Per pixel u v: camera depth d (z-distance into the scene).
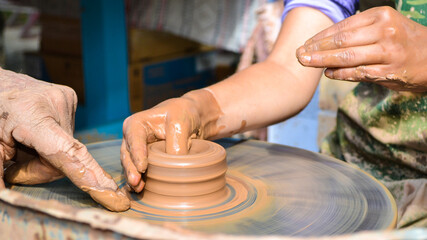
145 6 3.48
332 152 1.41
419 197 1.08
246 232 0.78
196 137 1.05
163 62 3.74
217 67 4.26
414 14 1.09
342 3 1.23
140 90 3.60
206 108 1.10
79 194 0.91
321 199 0.91
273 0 2.83
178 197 0.88
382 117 1.17
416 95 1.08
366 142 1.25
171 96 3.85
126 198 0.85
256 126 1.20
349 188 0.96
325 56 0.81
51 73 3.65
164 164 0.87
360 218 0.82
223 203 0.90
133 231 0.47
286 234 0.78
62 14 3.48
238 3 3.23
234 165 1.12
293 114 1.25
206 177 0.88
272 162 1.13
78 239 0.52
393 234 0.44
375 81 0.84
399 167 1.20
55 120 0.86
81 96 3.49
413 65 0.82
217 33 3.35
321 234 0.77
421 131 1.08
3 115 0.84
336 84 1.89
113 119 3.29
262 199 0.93
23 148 0.92
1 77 0.93
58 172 0.89
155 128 0.98
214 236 0.45
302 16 1.27
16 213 0.56
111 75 3.21
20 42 4.62
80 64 3.43
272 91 1.21
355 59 0.80
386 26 0.80
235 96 1.17
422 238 0.43
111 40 3.16
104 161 1.13
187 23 3.42
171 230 0.46
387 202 0.87
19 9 4.84
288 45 1.28
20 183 0.93
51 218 0.53
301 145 2.30
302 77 1.26
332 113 1.95
